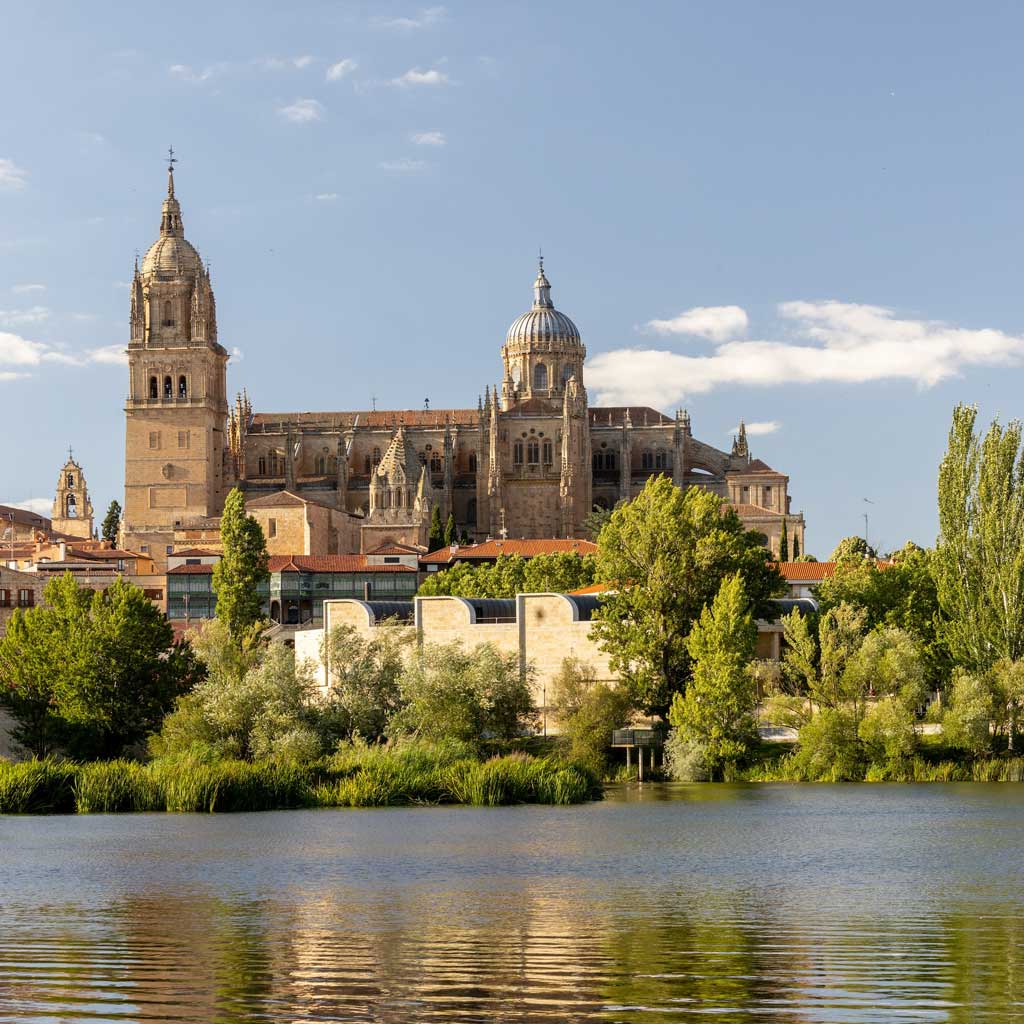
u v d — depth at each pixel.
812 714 137.75
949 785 127.00
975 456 150.75
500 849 86.88
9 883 75.38
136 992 49.22
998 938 58.34
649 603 147.00
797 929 60.62
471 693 133.38
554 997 48.00
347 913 65.31
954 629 149.62
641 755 133.00
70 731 149.00
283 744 124.81
